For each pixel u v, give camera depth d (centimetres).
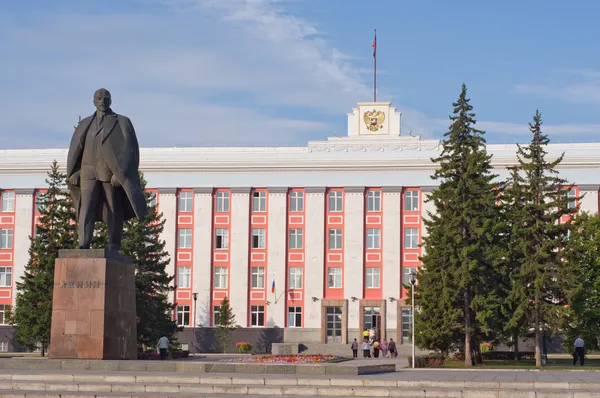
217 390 2470
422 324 5084
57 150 8181
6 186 8119
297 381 2606
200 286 7875
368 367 3092
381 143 7888
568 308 4906
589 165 7500
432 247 5212
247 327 7812
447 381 2638
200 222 7956
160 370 2880
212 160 7956
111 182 3025
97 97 3059
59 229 5953
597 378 2894
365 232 7831
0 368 2873
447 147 5222
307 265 7831
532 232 4978
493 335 5138
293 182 7919
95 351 2889
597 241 5488
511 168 5284
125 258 3075
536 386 2608
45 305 5791
